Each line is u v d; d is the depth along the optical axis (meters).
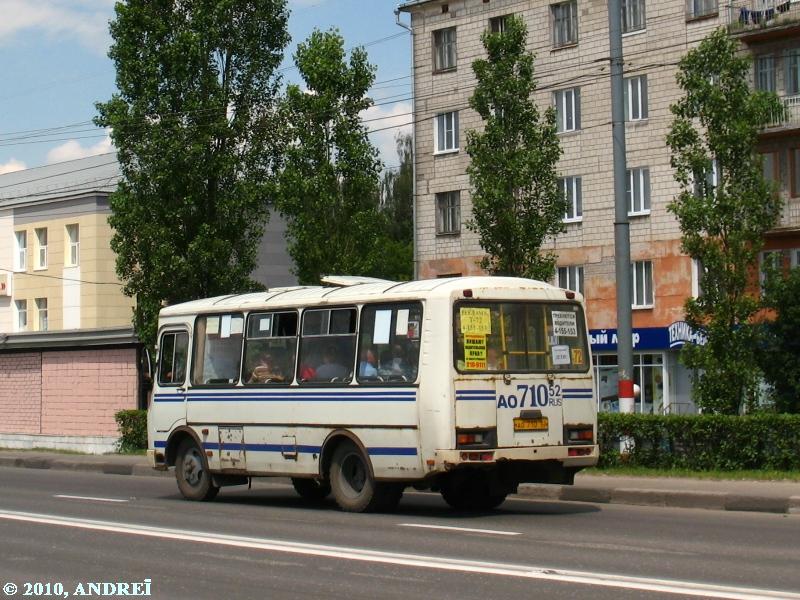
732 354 22.61
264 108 32.81
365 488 16.17
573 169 42.81
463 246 45.84
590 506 17.66
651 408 41.31
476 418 15.12
